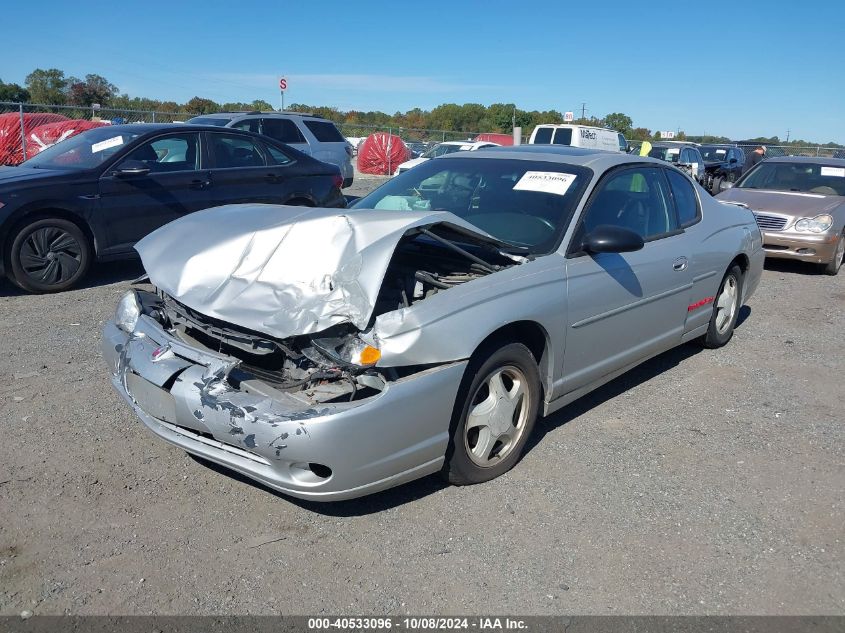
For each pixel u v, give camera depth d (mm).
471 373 3510
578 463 4078
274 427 2996
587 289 4121
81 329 6051
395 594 2928
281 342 3236
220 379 3203
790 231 9625
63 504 3447
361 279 3236
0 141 15531
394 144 24938
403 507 3551
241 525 3352
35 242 7059
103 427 4246
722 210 5945
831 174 10602
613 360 4547
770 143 35969
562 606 2898
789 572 3176
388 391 3129
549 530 3412
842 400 5195
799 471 4102
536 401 3953
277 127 14055
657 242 4883
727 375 5621
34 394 4668
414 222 3479
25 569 2977
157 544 3182
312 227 3596
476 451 3711
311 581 2986
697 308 5488
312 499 3133
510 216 4297
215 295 3449
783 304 8094
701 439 4461
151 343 3574
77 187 7207
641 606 2916
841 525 3564
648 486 3859
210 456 3285
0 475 3672
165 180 7855
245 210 4184
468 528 3398
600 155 4840
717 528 3496
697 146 26062
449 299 3391
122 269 8477
